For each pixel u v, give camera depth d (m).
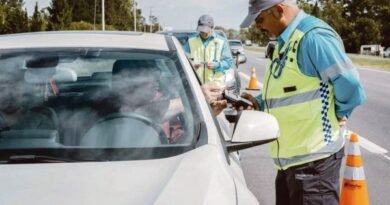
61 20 101.69
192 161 2.69
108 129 3.07
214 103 4.12
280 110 3.65
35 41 3.71
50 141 2.96
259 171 7.40
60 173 2.53
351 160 5.05
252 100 4.10
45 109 3.21
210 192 2.39
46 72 3.41
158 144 2.95
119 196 2.31
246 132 3.11
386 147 8.98
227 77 9.87
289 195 3.86
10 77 3.39
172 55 3.61
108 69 3.46
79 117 3.16
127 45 3.67
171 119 3.13
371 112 13.16
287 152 3.69
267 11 3.56
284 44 3.61
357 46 110.44
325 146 3.59
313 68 3.49
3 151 2.87
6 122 3.12
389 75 28.44
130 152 2.85
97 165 2.66
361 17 113.69
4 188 2.37
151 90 3.32
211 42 9.53
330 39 3.45
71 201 2.26
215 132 3.05
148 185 2.43
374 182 6.92
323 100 3.54
